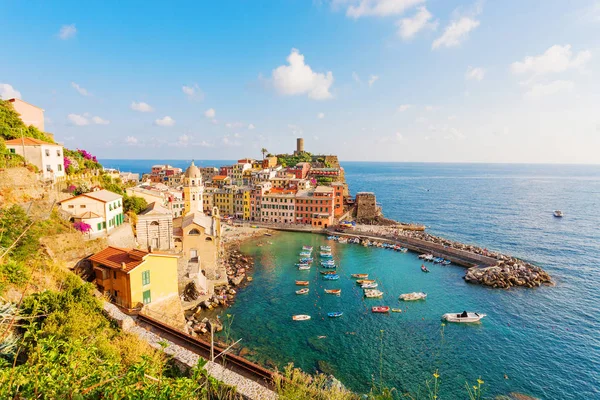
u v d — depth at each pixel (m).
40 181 52.31
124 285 38.53
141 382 11.64
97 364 13.88
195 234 70.00
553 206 191.50
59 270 33.72
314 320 56.75
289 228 127.56
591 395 39.88
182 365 24.83
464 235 124.75
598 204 197.75
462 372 43.59
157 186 128.50
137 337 28.17
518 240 115.88
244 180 190.50
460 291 70.25
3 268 26.23
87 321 25.47
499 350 48.47
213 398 20.47
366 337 51.53
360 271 83.19
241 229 125.00
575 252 100.50
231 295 65.75
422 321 56.59
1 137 52.47
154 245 64.62
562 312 60.59
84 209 52.38
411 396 39.06
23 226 31.92
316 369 43.81
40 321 24.16
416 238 110.19
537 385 41.44
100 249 47.06
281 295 67.25
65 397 10.33
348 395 22.16
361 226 133.25
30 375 11.15
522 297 67.12
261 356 46.31
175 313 44.12
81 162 81.31
